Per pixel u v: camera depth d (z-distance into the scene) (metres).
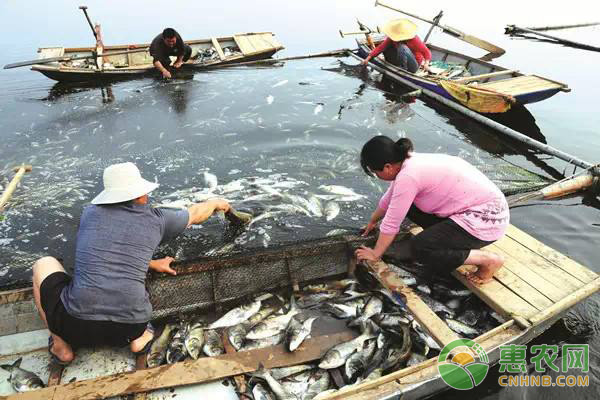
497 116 8.29
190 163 6.09
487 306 3.62
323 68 11.12
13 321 3.22
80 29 15.54
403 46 9.52
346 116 7.91
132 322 2.83
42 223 4.82
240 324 3.41
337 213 5.03
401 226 4.09
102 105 8.37
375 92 9.34
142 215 2.84
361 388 2.55
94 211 2.79
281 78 10.19
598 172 5.40
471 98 7.55
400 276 3.83
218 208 4.05
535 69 11.17
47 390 2.65
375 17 18.62
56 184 5.55
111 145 6.65
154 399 2.74
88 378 2.94
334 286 3.83
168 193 5.32
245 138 6.90
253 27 16.44
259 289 3.73
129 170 2.82
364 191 5.47
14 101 8.55
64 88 9.38
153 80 9.86
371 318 3.42
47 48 10.15
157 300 3.46
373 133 7.23
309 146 6.65
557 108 8.77
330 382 2.97
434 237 3.26
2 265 4.22
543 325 3.23
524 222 4.90
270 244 4.52
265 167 6.02
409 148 3.08
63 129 7.26
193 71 10.45
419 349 3.18
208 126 7.36
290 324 3.29
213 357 2.96
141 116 7.82
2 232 4.67
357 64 11.52
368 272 3.90
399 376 2.66
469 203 3.14
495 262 3.34
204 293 3.55
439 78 8.60
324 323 3.45
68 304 2.71
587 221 4.95
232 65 10.91
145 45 10.67
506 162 6.46
